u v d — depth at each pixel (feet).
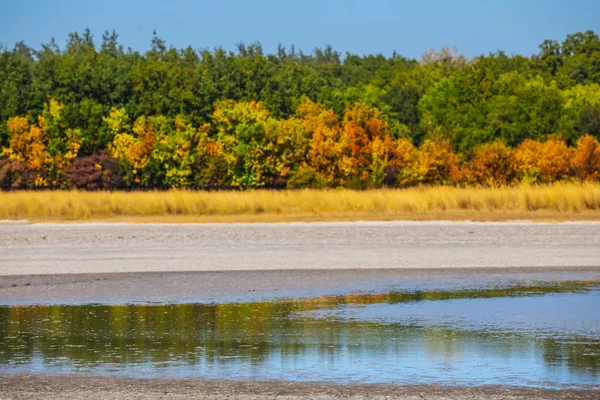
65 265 200.64
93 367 97.76
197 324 123.03
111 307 139.03
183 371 95.61
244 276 176.65
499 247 230.89
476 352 103.04
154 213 364.17
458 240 248.73
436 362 98.32
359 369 95.61
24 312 134.72
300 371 95.04
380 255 214.48
